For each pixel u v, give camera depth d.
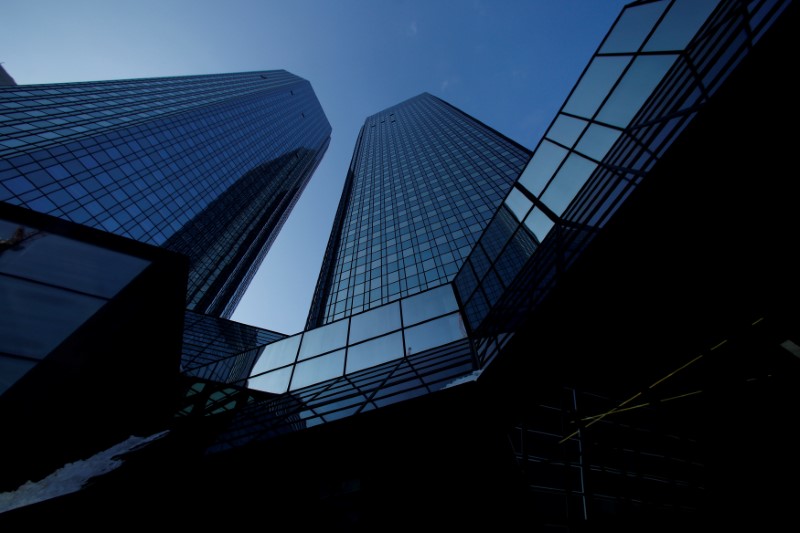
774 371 11.09
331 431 10.79
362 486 9.80
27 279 9.77
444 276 42.00
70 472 8.66
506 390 10.18
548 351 9.37
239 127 98.19
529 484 11.41
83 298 10.61
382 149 98.88
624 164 8.45
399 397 11.62
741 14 6.30
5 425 7.89
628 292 8.09
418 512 9.03
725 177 5.98
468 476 9.42
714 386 12.31
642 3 9.16
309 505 9.52
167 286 13.12
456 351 13.88
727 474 13.20
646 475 13.24
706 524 12.47
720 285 7.94
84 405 9.92
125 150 55.78
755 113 5.49
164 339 13.12
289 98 146.50
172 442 11.23
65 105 54.53
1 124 40.53
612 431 13.75
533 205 12.52
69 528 7.70
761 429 12.44
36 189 38.22
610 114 9.59
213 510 9.14
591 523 11.28
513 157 65.75
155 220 56.59
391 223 58.66
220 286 82.25
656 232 6.84
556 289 8.42
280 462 10.29
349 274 49.53
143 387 12.16
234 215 89.31
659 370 12.05
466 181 63.12
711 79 6.66
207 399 16.70
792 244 6.66
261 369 19.25
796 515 11.86
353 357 16.73
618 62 9.66
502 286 13.30
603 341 9.47
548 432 13.26
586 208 9.44
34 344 9.06
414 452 10.11
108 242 12.35
